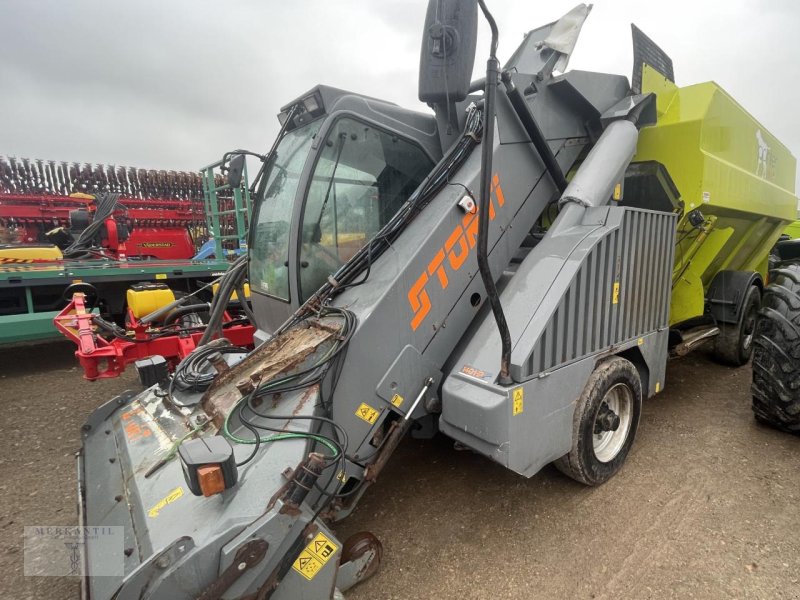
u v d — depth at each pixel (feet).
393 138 8.63
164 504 5.45
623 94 10.34
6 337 16.06
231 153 10.00
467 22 6.26
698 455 9.59
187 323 17.06
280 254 8.70
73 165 42.57
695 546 6.99
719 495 8.22
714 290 14.38
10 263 19.71
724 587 6.20
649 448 9.95
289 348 6.84
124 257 24.97
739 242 14.42
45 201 32.45
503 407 6.25
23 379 16.53
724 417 11.36
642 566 6.64
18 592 6.70
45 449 11.16
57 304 18.20
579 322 7.48
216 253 28.32
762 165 14.55
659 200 11.24
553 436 7.25
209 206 33.65
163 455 6.40
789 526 7.36
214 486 4.84
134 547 5.08
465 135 8.09
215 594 4.40
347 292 7.29
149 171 45.37
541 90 8.98
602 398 8.00
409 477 9.22
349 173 8.21
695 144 10.37
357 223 8.46
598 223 7.93
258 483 5.21
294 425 5.90
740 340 14.44
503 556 6.99
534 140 8.68
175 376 8.00
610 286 8.05
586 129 10.09
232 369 7.25
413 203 7.61
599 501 8.18
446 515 8.01
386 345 6.75
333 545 5.15
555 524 7.64
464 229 7.60
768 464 9.16
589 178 8.52
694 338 12.53
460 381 6.86
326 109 8.05
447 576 6.64
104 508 6.03
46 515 8.53
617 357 8.63
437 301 7.34
